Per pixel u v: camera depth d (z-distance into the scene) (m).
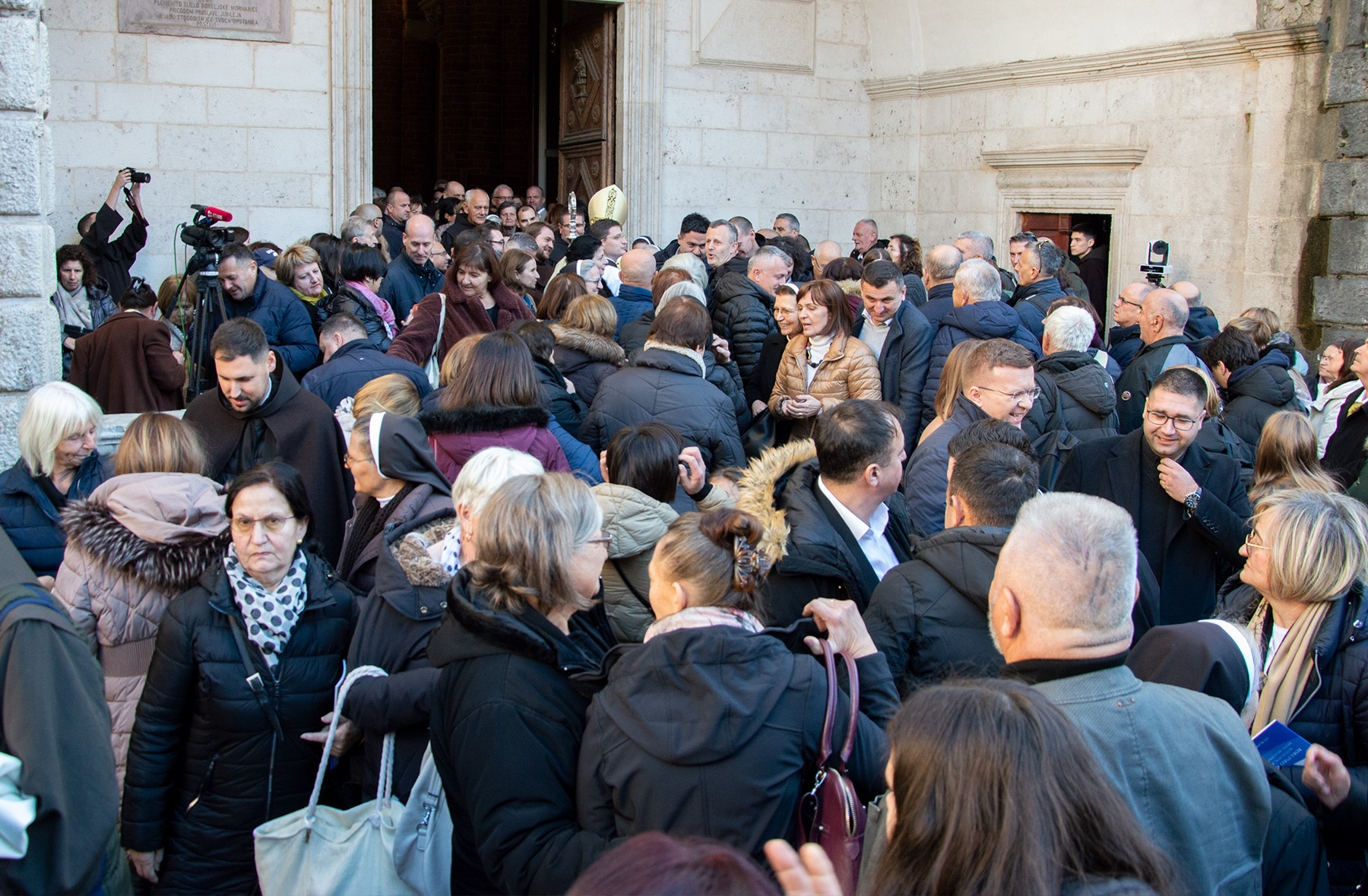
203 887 2.69
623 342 5.84
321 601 2.77
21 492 3.37
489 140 17.58
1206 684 2.29
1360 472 4.52
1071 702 1.83
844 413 3.03
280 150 10.10
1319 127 8.30
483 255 5.68
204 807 2.70
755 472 3.12
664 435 3.09
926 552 2.71
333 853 2.38
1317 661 2.45
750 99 12.20
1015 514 2.72
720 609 2.12
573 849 1.96
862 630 2.30
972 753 1.42
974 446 2.83
